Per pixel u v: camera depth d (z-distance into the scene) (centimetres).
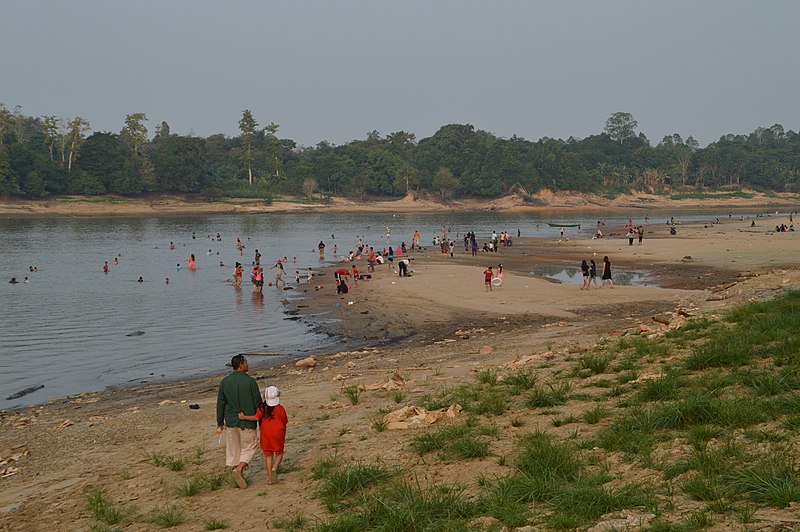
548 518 673
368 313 2986
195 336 2598
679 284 3550
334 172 19788
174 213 16000
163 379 1973
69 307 3319
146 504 877
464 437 970
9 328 2777
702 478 703
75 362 2203
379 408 1247
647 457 789
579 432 941
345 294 3606
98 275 4712
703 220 12575
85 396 1789
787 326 1383
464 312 2883
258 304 3378
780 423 834
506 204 19788
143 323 2880
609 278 3422
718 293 2586
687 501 670
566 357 1537
